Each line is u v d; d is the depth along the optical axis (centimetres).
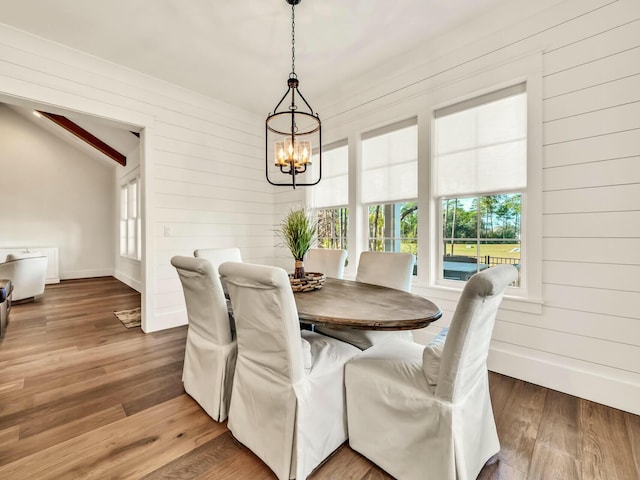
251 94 363
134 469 138
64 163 686
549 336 213
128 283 619
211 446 154
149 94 325
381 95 312
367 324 139
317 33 249
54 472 136
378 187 321
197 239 370
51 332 327
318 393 141
